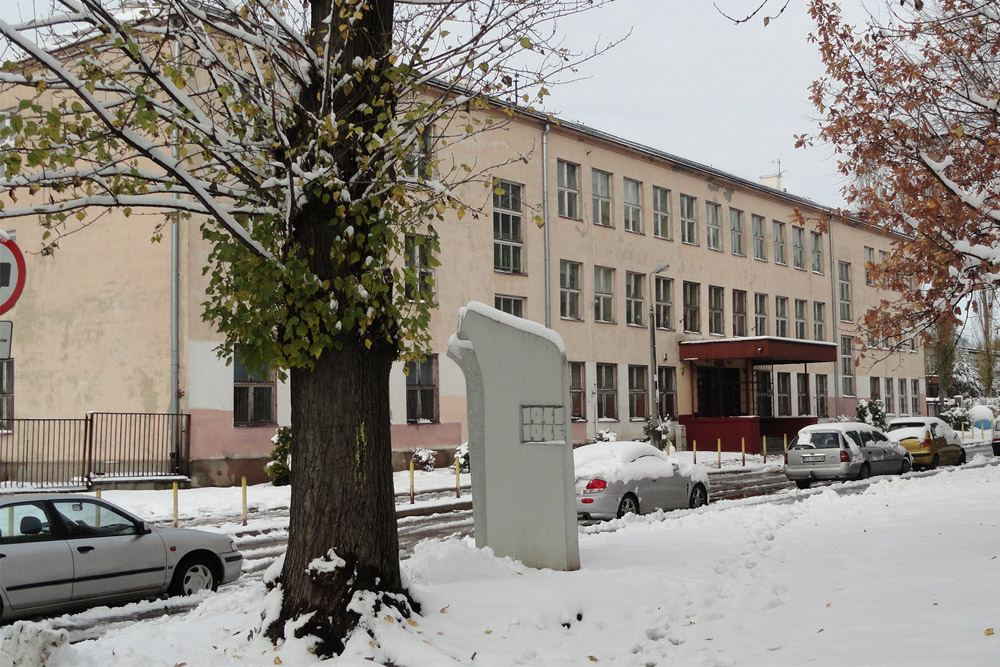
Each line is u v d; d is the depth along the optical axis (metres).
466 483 26.77
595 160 39.25
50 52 8.21
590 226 38.81
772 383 48.72
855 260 57.56
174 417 25.66
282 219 8.17
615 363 39.72
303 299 7.87
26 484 24.91
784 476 30.31
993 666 6.16
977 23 12.23
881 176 13.55
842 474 25.28
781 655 6.97
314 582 7.61
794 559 11.09
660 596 9.07
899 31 12.50
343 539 7.81
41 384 28.47
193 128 7.99
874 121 12.49
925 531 12.90
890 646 6.91
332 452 7.95
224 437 26.30
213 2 8.70
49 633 7.07
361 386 8.13
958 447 32.97
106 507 11.22
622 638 7.66
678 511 18.56
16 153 6.87
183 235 26.17
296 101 8.12
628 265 40.78
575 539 10.31
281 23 8.20
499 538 10.59
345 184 8.04
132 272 26.98
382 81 8.45
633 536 13.54
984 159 12.33
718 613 8.39
